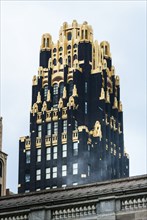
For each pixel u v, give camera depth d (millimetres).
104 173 197500
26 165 198125
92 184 48344
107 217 44844
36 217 47281
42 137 199375
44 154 196500
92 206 45844
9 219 48375
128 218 44281
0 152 145125
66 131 196750
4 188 143875
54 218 46781
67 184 189000
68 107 199750
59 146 195125
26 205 48094
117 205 44906
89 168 193375
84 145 193375
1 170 144625
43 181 192875
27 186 195125
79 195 46438
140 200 44406
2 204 49781
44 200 47750
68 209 46594
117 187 46188
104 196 45500
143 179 46781
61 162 192750
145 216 43844
